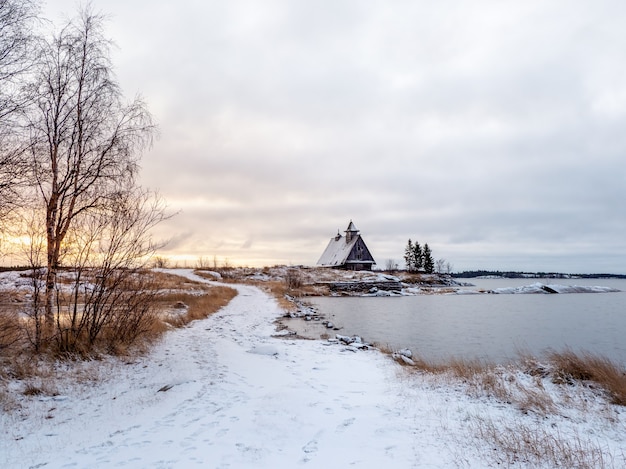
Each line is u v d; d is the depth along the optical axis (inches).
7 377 318.3
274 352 526.6
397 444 218.1
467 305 1806.1
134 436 233.9
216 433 236.4
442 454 203.2
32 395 298.5
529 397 299.4
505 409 289.9
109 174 450.0
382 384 384.5
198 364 427.2
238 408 285.1
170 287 1434.5
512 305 1851.6
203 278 2363.4
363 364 499.2
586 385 345.1
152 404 296.5
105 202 442.3
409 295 2407.7
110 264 441.4
